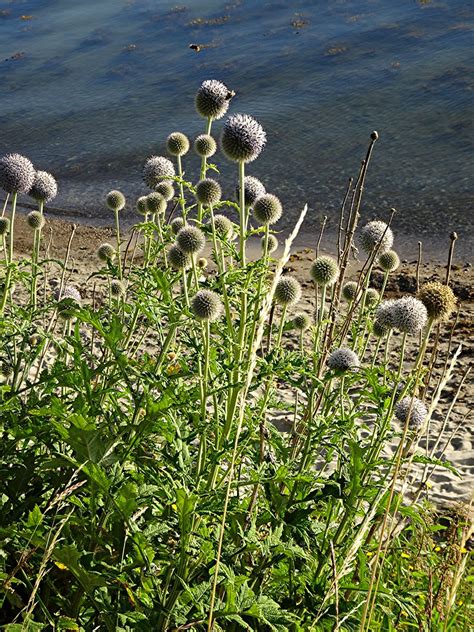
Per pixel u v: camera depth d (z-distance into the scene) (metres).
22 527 0.78
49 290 2.23
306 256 3.39
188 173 4.84
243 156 1.02
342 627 0.77
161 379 0.77
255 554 0.86
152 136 5.79
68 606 0.76
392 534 0.81
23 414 0.82
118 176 5.07
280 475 0.78
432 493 1.41
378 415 0.86
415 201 4.11
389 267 1.28
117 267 1.01
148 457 0.81
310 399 0.86
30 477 0.81
